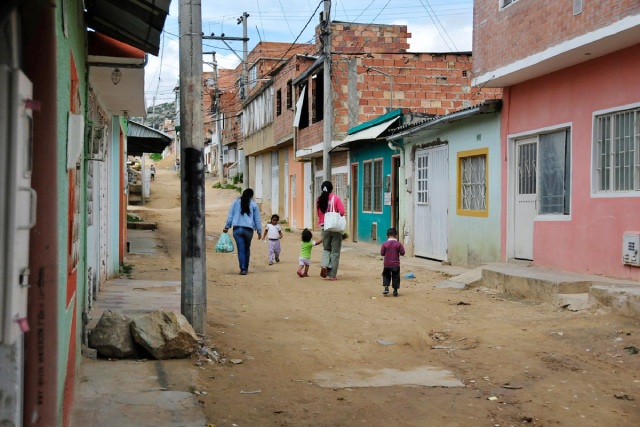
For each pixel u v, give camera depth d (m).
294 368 6.59
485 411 5.31
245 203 13.75
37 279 3.05
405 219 18.08
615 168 9.98
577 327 7.84
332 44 27.22
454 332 8.16
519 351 7.09
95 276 9.38
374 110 23.17
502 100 13.02
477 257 14.05
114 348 6.38
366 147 21.64
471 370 6.52
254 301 10.46
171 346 6.41
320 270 14.54
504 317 8.88
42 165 3.05
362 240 22.25
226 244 17.98
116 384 5.58
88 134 7.05
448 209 15.45
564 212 11.24
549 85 11.54
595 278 9.80
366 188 21.88
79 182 5.54
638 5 8.53
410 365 6.76
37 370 3.05
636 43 9.38
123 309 8.72
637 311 7.82
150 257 16.34
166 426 4.69
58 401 3.50
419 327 8.48
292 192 32.47
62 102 3.60
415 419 5.14
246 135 42.72
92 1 6.27
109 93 9.55
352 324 8.70
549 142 11.71
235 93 54.62
